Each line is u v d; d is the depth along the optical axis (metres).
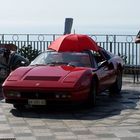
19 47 20.88
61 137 9.09
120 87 15.05
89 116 11.23
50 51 13.52
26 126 10.12
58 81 11.50
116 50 20.47
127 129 9.73
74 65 12.75
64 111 11.92
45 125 10.22
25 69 12.24
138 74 18.44
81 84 11.52
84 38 13.55
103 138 8.98
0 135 9.29
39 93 11.45
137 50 19.89
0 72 15.16
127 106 12.59
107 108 12.30
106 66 13.49
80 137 9.07
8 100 11.79
